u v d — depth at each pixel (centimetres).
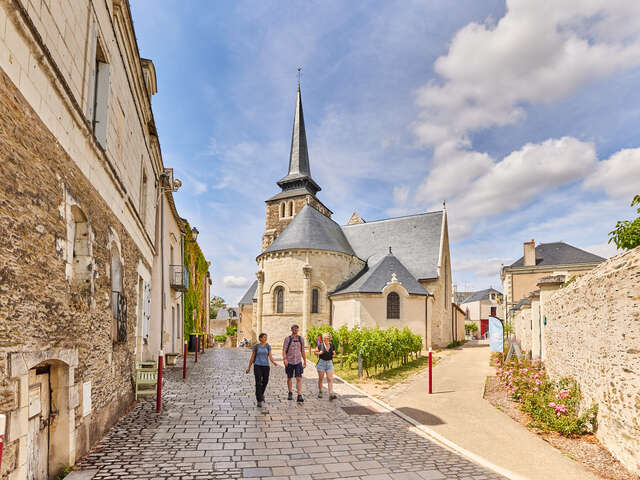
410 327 2731
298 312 2931
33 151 388
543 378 966
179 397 980
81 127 521
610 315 583
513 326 3266
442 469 540
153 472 503
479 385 1227
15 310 352
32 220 387
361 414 855
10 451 341
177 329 2053
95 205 596
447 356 2298
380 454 599
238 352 2544
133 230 923
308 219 3278
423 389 1177
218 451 593
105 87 675
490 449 620
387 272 2905
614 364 569
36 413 437
